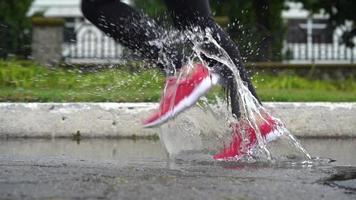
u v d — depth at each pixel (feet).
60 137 49.65
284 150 39.40
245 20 120.98
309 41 133.18
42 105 49.52
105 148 42.93
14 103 49.57
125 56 45.44
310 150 41.88
